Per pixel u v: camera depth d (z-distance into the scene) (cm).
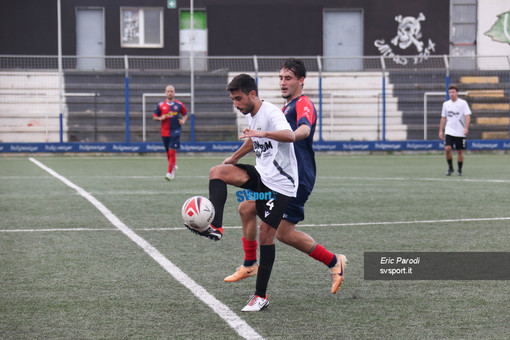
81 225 1348
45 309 734
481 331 654
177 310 731
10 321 687
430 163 3319
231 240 1186
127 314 714
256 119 757
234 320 690
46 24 4384
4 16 4338
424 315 714
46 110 3984
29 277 891
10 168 2966
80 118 4209
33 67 4375
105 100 4272
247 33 4538
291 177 746
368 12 4634
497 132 4378
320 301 776
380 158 3722
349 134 4344
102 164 3253
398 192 1978
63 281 869
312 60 4497
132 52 4506
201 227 700
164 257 1028
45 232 1264
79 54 4528
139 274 912
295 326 670
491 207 1636
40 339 627
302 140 788
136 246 1123
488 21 4741
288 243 789
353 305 757
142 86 4278
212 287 840
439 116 4434
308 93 4397
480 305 756
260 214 743
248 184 736
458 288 839
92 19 4525
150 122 4253
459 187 2131
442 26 4672
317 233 1257
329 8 4597
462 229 1306
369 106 4394
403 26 4647
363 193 1952
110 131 4200
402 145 4094
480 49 4753
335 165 3180
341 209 1600
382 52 4650
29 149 3878
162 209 1597
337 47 4700
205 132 4206
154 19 4522
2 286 841
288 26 4556
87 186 2159
